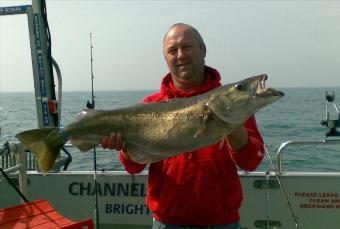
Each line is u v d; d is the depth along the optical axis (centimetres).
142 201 194
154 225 126
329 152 471
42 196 200
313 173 183
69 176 198
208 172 119
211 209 119
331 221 181
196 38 124
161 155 119
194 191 119
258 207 185
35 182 200
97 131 122
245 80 111
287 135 694
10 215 131
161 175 124
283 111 1419
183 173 120
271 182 184
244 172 185
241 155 115
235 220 122
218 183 119
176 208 120
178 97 127
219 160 119
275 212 184
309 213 183
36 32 216
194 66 124
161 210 123
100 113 124
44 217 130
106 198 197
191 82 126
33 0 215
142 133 120
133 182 194
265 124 905
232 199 121
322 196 181
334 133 177
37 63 218
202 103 113
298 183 182
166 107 119
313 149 486
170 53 125
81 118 125
